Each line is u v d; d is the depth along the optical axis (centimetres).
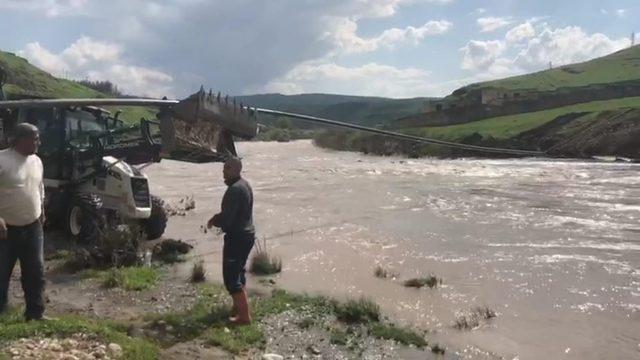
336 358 677
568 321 813
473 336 759
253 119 1049
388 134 1290
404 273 1069
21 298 843
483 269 1091
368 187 2461
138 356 594
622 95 7750
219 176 3050
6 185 627
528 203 1950
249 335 719
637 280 1002
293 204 1969
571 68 9881
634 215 1675
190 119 976
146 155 1274
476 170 3275
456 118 7375
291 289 962
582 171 3144
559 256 1182
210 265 1109
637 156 4078
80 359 555
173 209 1820
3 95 1334
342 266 1120
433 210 1820
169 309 831
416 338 738
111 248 1077
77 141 1305
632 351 711
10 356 541
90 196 1258
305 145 7425
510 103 7425
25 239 646
